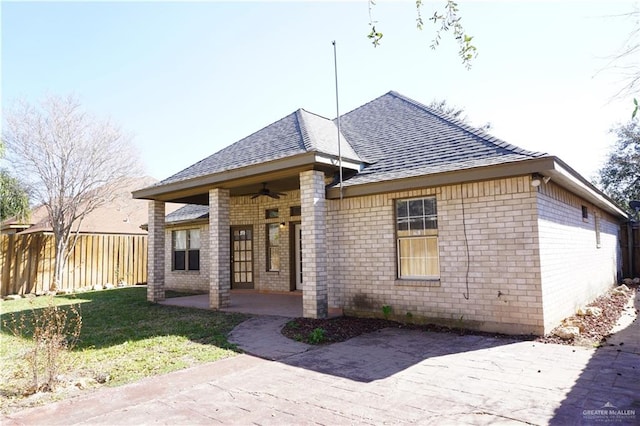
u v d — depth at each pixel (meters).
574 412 3.86
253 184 11.24
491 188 7.37
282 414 3.99
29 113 15.87
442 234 7.92
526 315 6.92
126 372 5.43
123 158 17.86
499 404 4.10
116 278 18.17
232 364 5.74
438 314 7.88
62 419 3.96
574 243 9.27
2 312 11.03
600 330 7.30
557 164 6.66
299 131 10.55
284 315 9.20
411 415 3.90
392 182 8.17
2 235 14.95
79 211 17.89
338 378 5.05
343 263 9.29
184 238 16.56
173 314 9.99
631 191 23.75
